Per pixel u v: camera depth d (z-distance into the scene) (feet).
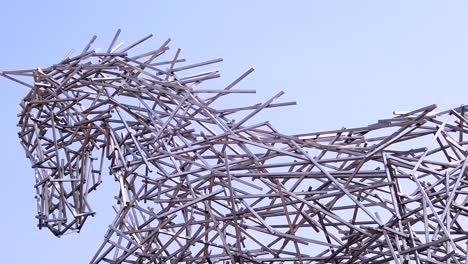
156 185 41.93
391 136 36.81
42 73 43.65
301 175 36.99
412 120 37.29
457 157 39.81
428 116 38.09
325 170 36.29
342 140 39.70
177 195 42.96
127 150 42.93
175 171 41.86
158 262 43.62
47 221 45.11
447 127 39.52
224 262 46.14
